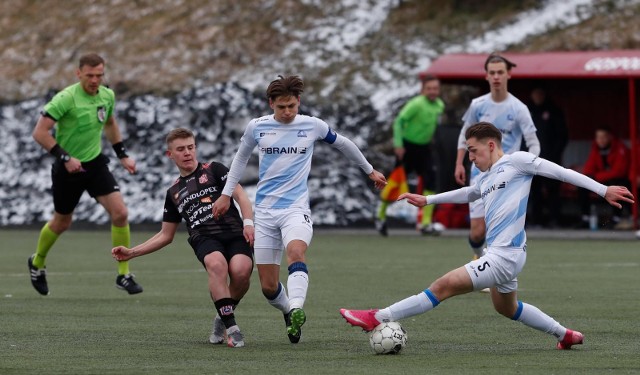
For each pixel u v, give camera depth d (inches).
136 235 2605.8
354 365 847.1
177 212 1013.8
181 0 3597.4
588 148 2822.3
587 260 1829.5
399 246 2167.8
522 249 906.7
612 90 2800.2
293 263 962.1
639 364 847.7
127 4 3659.0
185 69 3284.9
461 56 2598.4
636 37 2974.9
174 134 1007.0
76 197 1393.9
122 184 3004.4
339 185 2844.5
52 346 961.5
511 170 907.4
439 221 2669.8
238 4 3506.4
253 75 3221.0
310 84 3159.5
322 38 3321.9
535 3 3211.1
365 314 909.2
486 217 920.3
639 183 2615.7
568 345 930.1
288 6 3457.2
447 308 1230.3
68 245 2268.7
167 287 1485.0
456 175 1469.0
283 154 991.6
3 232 2783.0
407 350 932.6
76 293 1422.2
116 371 821.2
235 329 951.0
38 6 3789.4
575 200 2719.0
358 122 3026.6
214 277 957.8
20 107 3272.6
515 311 926.4
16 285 1526.8
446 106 2977.4
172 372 815.7
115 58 3408.0
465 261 1836.9
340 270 1695.4
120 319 1160.8
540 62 2502.5
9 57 3572.8
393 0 3400.6
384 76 3134.8
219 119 3019.2
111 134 1453.0
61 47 3558.1
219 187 1007.0
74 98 1381.6
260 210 997.2
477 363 855.1
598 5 3139.8
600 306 1238.3
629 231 2498.8
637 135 2763.3
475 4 3292.3
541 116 2518.5
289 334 953.5
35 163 3127.5
